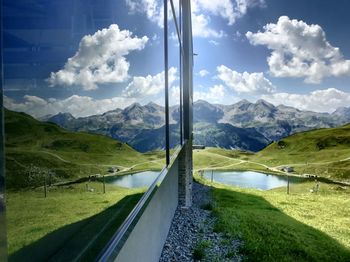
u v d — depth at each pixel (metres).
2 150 0.86
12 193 0.92
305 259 6.91
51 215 1.17
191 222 9.06
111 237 1.94
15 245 0.95
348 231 9.87
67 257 1.31
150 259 4.52
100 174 1.69
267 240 7.93
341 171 43.12
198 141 131.00
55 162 1.18
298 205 15.02
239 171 48.53
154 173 3.68
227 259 6.63
